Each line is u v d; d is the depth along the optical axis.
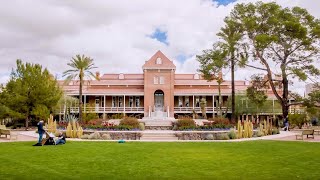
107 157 18.12
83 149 21.94
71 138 33.25
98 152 20.33
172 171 14.06
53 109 55.53
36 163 15.87
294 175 13.23
